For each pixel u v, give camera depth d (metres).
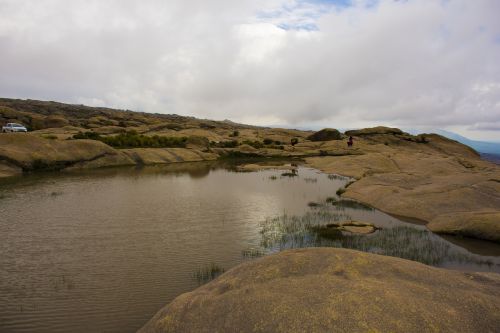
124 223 19.80
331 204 25.52
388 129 85.75
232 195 28.52
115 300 11.19
